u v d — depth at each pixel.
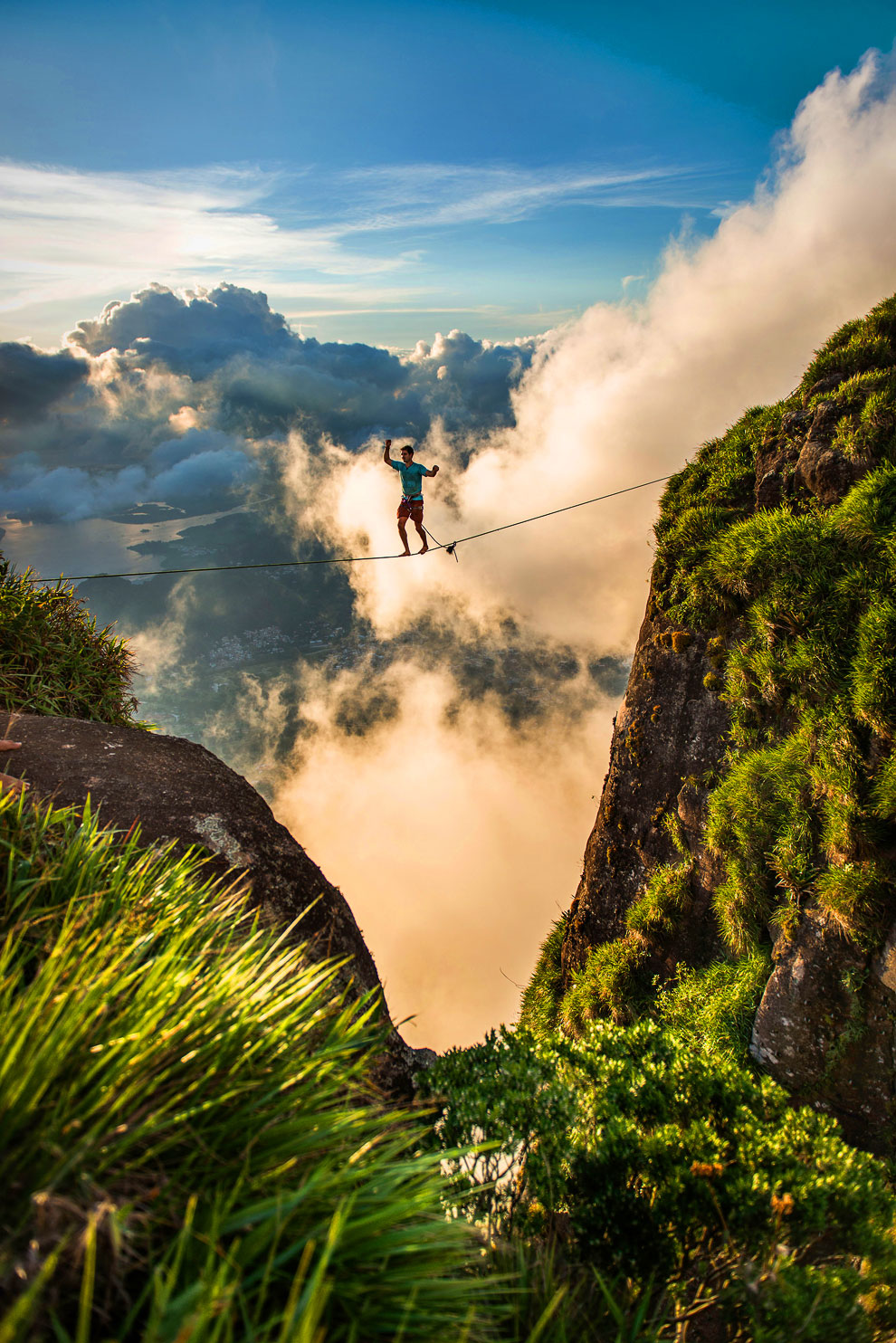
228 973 3.39
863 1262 4.86
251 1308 2.25
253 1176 2.62
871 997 8.88
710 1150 5.21
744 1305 4.29
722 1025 10.14
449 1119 5.15
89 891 4.01
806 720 10.42
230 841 6.52
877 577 10.27
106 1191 2.19
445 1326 2.50
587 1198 4.94
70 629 9.52
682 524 13.73
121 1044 2.60
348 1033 3.71
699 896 12.16
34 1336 1.85
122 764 7.01
